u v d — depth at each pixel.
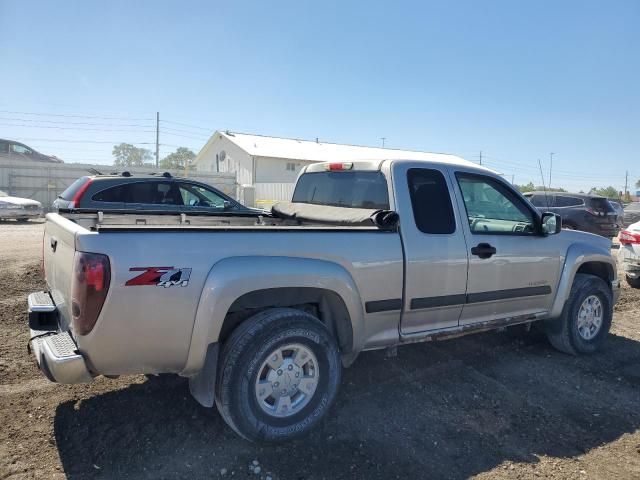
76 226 3.24
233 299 3.21
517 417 3.90
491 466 3.24
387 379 4.52
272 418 3.34
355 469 3.15
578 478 3.13
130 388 4.13
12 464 3.04
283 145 41.47
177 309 3.07
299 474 3.08
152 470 3.06
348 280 3.66
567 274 5.11
